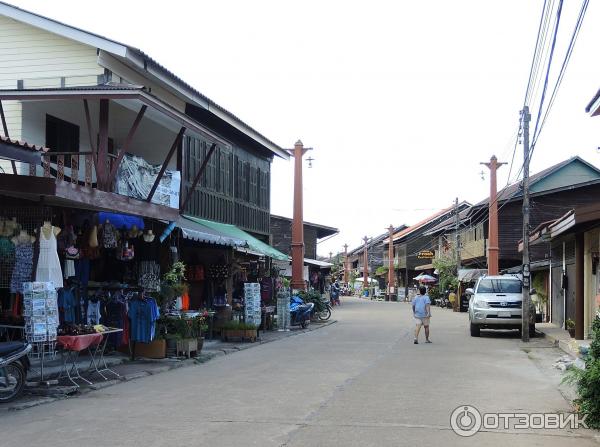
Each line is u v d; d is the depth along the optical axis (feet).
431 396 32.81
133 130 41.42
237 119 75.36
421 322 63.16
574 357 49.06
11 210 35.14
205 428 25.46
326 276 171.22
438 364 46.32
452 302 148.36
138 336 45.29
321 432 24.77
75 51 51.62
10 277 37.93
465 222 163.84
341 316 115.24
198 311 56.18
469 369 43.65
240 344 60.13
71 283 43.01
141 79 56.39
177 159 64.54
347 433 24.62
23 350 31.22
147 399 32.17
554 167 144.66
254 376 40.29
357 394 33.37
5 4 51.08
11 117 47.73
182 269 50.70
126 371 41.14
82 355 46.32
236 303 69.26
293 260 100.22
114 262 50.16
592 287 62.23
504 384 37.04
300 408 29.58
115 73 52.37
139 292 46.68
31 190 32.96
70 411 29.14
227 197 80.38
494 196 124.77
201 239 54.44
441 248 204.95
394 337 70.64
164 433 24.63
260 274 81.00
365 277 285.02
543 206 135.33
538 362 48.29
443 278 175.22
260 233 94.48
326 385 36.37
